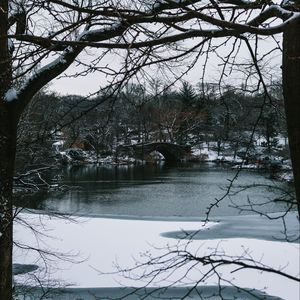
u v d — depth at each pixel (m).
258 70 3.21
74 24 2.63
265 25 2.93
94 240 17.75
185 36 2.36
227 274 12.87
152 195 32.81
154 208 27.75
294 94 2.54
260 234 18.02
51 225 19.61
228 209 26.44
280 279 12.45
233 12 3.07
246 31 2.27
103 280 12.69
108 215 24.06
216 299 11.08
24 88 5.30
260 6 2.73
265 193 29.55
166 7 3.23
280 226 19.34
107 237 18.53
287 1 2.70
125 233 19.45
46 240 17.33
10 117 5.35
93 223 21.42
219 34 2.36
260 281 12.30
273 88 3.71
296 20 2.26
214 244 16.95
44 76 5.25
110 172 47.56
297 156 2.60
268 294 11.36
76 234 18.70
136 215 24.92
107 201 30.11
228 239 17.66
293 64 2.54
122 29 4.68
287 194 3.76
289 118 2.60
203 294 11.41
